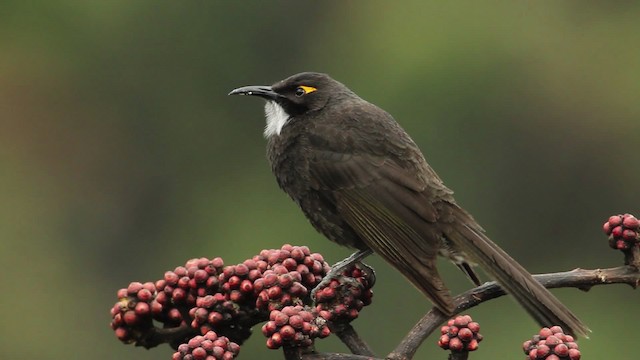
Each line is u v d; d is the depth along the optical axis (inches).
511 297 241.3
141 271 759.1
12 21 812.0
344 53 767.7
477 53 719.1
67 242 767.1
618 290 663.1
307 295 240.7
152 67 794.2
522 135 713.0
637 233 233.0
